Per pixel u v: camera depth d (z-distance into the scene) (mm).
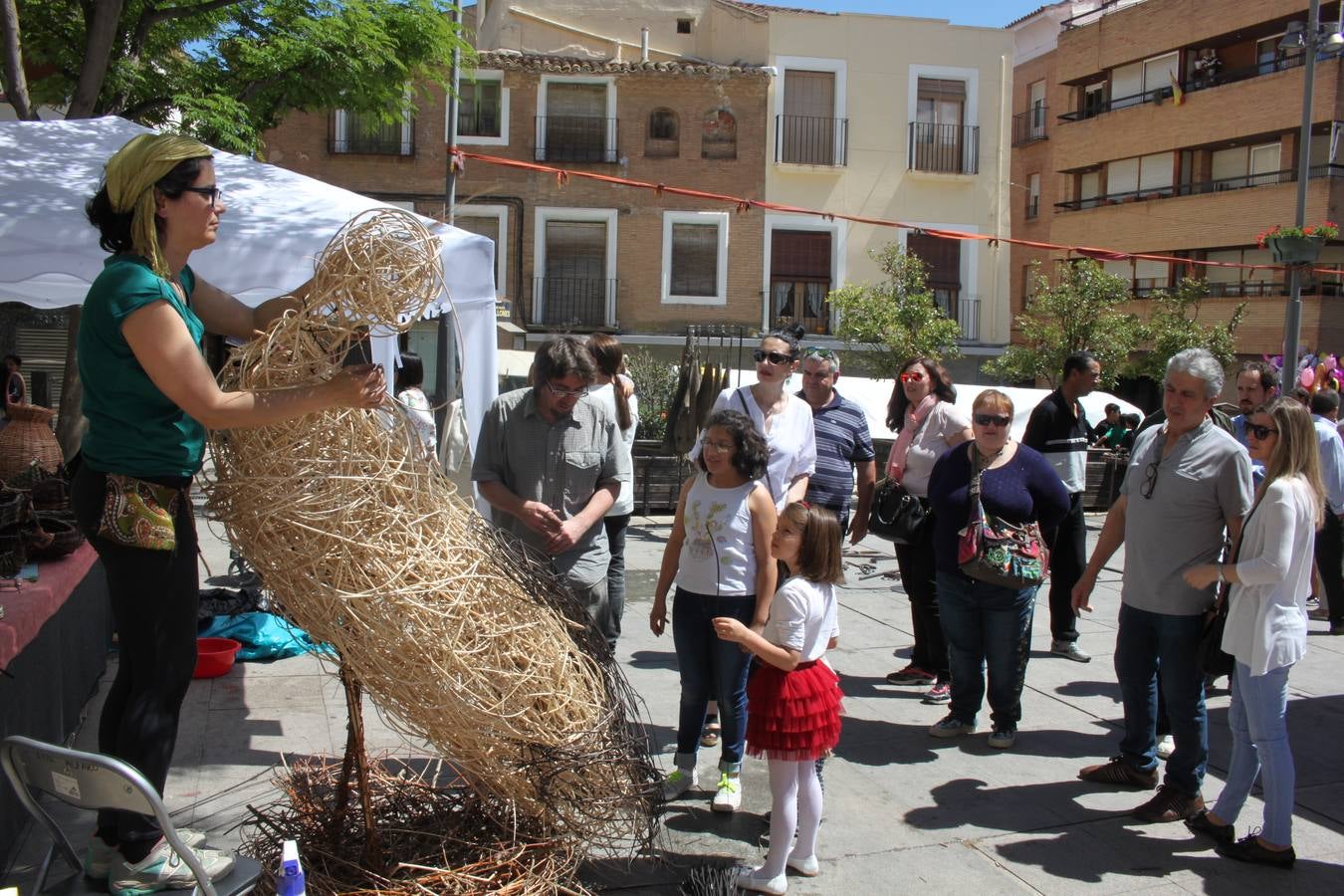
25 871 3402
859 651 6656
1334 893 3654
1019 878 3732
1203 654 3986
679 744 4320
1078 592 4699
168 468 2459
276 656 5902
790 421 4863
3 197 4582
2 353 10773
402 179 21188
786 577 4480
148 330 2289
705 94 21906
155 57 10172
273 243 4871
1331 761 4902
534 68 21328
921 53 22828
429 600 2680
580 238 21859
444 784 4125
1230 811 3930
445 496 2887
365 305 2547
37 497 4383
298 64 10016
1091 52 28516
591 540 4273
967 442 5008
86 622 4965
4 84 7473
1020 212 32312
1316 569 7832
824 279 22656
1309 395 9359
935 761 4809
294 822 3303
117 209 2406
